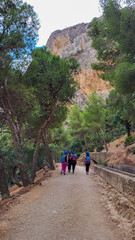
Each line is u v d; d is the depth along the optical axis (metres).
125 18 11.75
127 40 11.86
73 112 47.25
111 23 12.43
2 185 9.09
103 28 13.84
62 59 13.48
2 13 8.37
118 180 5.77
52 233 3.64
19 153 11.38
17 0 8.83
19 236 3.60
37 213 4.96
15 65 10.23
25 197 7.09
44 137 19.86
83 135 48.62
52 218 4.49
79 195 6.70
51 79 12.45
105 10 12.65
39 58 12.88
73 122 46.94
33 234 3.64
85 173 13.55
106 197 5.97
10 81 11.53
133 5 11.95
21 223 4.29
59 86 12.87
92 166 16.88
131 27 11.86
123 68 11.18
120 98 22.27
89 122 37.25
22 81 12.36
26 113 15.10
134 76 11.16
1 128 15.30
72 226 3.93
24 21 8.81
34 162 12.61
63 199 6.27
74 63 13.05
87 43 129.62
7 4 8.53
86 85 109.50
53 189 8.10
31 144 23.70
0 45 8.11
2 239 3.51
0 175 9.22
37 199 6.56
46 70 12.83
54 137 39.91
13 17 7.98
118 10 12.48
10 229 3.97
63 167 13.34
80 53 132.00
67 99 14.17
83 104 104.38
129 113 22.08
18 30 8.25
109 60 15.82
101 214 4.57
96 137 53.59
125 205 4.34
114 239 3.20
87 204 5.51
